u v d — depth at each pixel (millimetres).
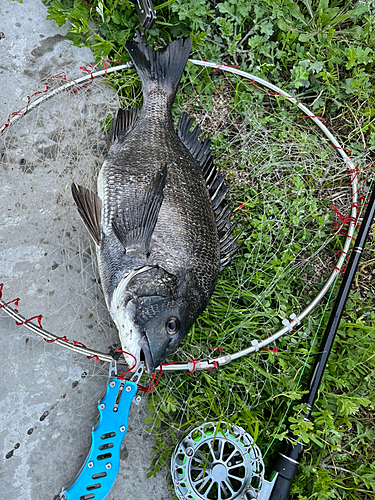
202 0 613
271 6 650
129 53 559
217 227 539
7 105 566
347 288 593
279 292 621
